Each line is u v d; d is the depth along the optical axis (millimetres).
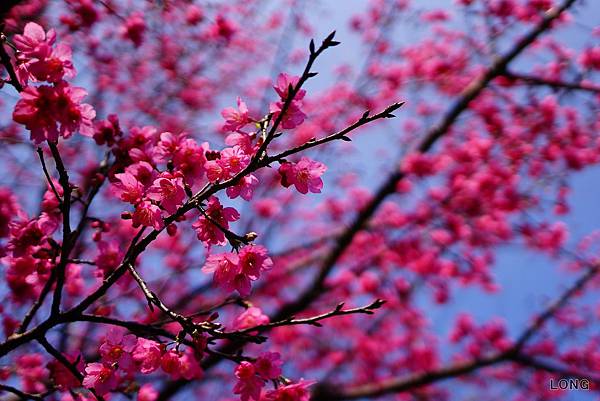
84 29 6094
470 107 9445
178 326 7449
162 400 6496
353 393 8664
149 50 8438
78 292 4641
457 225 9406
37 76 2332
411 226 9531
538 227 9617
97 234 3336
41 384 4766
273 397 2510
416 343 11289
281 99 2486
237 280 2598
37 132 2340
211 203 2600
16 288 3787
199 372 2795
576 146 9383
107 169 3279
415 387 8789
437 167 8742
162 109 9750
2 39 2545
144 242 2582
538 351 10305
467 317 10883
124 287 3369
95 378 2562
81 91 2373
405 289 10148
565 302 9773
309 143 2318
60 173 2516
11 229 3020
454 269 10047
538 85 8641
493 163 9305
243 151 2553
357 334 11188
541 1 8844
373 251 10133
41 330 2660
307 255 11266
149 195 2514
